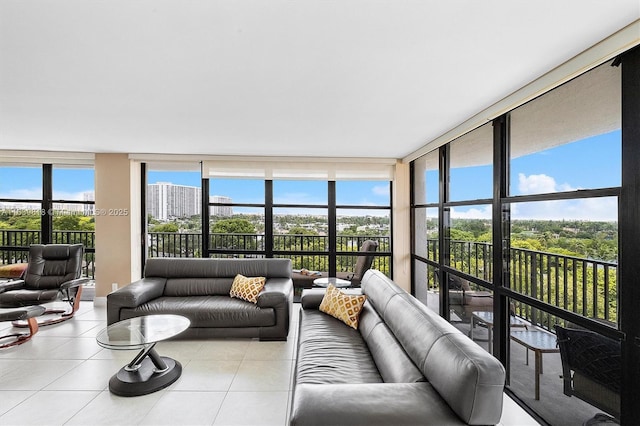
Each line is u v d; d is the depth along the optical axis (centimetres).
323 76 214
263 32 162
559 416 212
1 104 268
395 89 236
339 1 137
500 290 274
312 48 177
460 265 361
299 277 504
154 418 221
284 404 238
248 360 308
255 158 514
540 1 136
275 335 357
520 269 254
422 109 282
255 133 370
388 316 249
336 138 393
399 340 217
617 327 172
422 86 231
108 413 226
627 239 163
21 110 284
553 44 172
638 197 158
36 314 343
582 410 195
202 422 217
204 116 303
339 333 284
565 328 208
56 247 450
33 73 208
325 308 335
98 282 492
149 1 137
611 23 153
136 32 161
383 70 205
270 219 539
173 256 535
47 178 520
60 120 316
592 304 188
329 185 545
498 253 277
